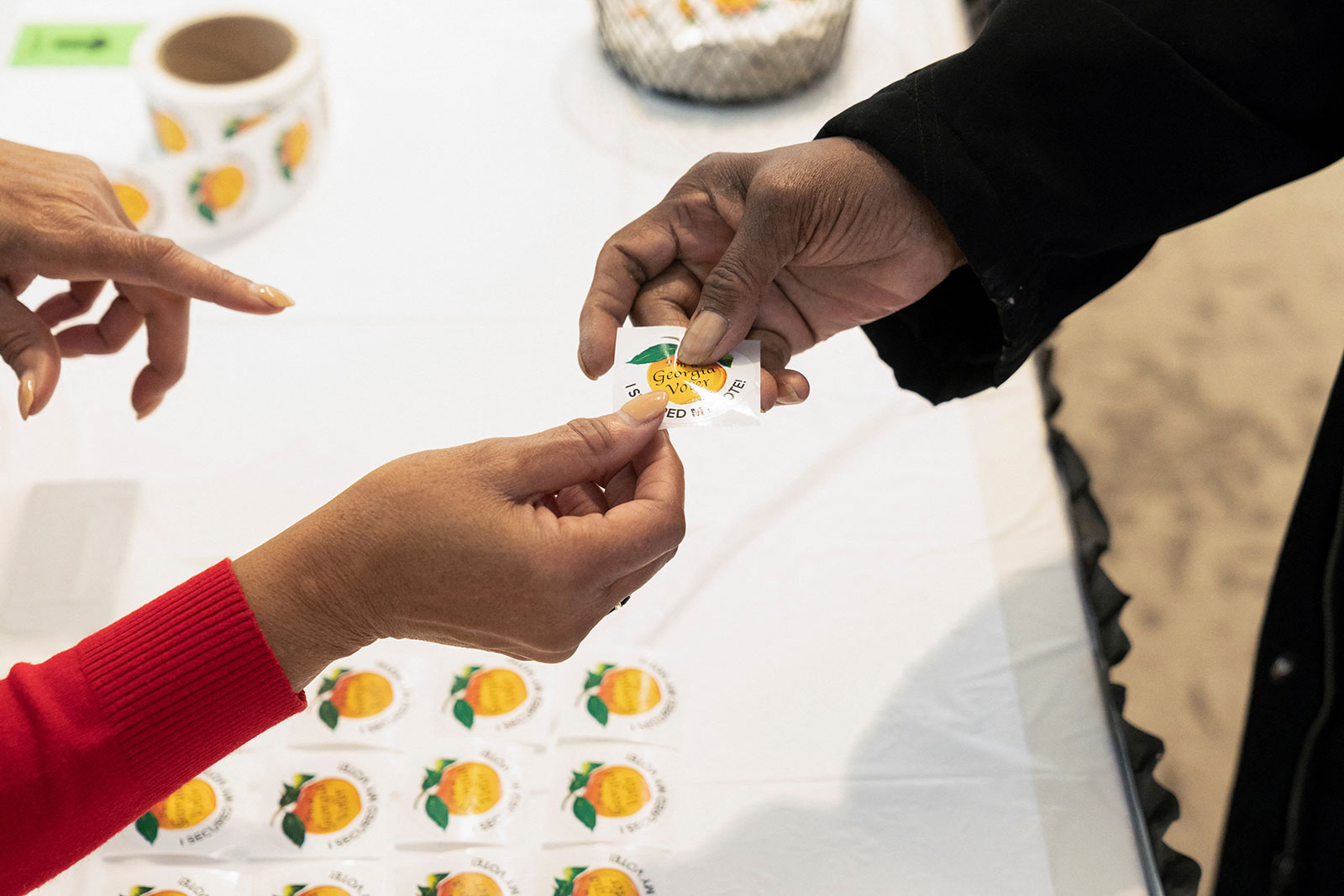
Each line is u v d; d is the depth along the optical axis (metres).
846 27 1.03
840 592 0.83
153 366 0.85
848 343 0.92
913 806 0.77
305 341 0.91
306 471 0.86
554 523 0.68
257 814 0.75
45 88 1.02
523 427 0.88
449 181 0.98
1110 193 0.73
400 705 0.78
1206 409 1.19
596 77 1.04
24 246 0.77
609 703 0.78
